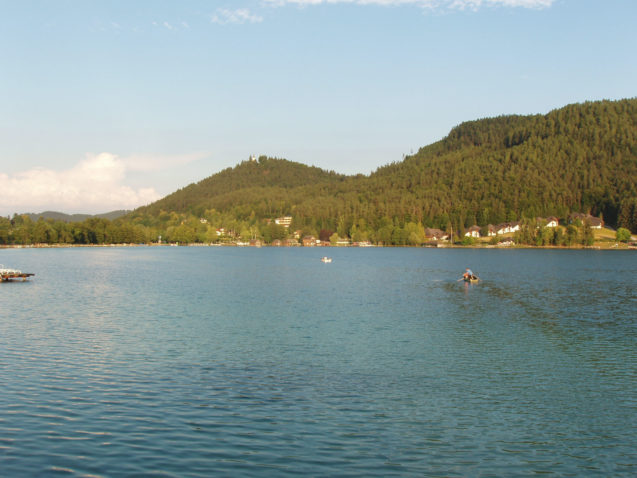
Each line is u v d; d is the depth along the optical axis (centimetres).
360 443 2361
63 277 10425
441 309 6225
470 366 3591
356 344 4247
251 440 2370
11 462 2131
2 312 5694
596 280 10019
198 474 2066
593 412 2762
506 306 6488
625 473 2145
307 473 2091
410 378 3306
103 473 2058
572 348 4141
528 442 2406
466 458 2245
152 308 6144
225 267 14150
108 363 3556
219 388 3058
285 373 3384
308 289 8481
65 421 2541
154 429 2469
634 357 3859
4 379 3145
